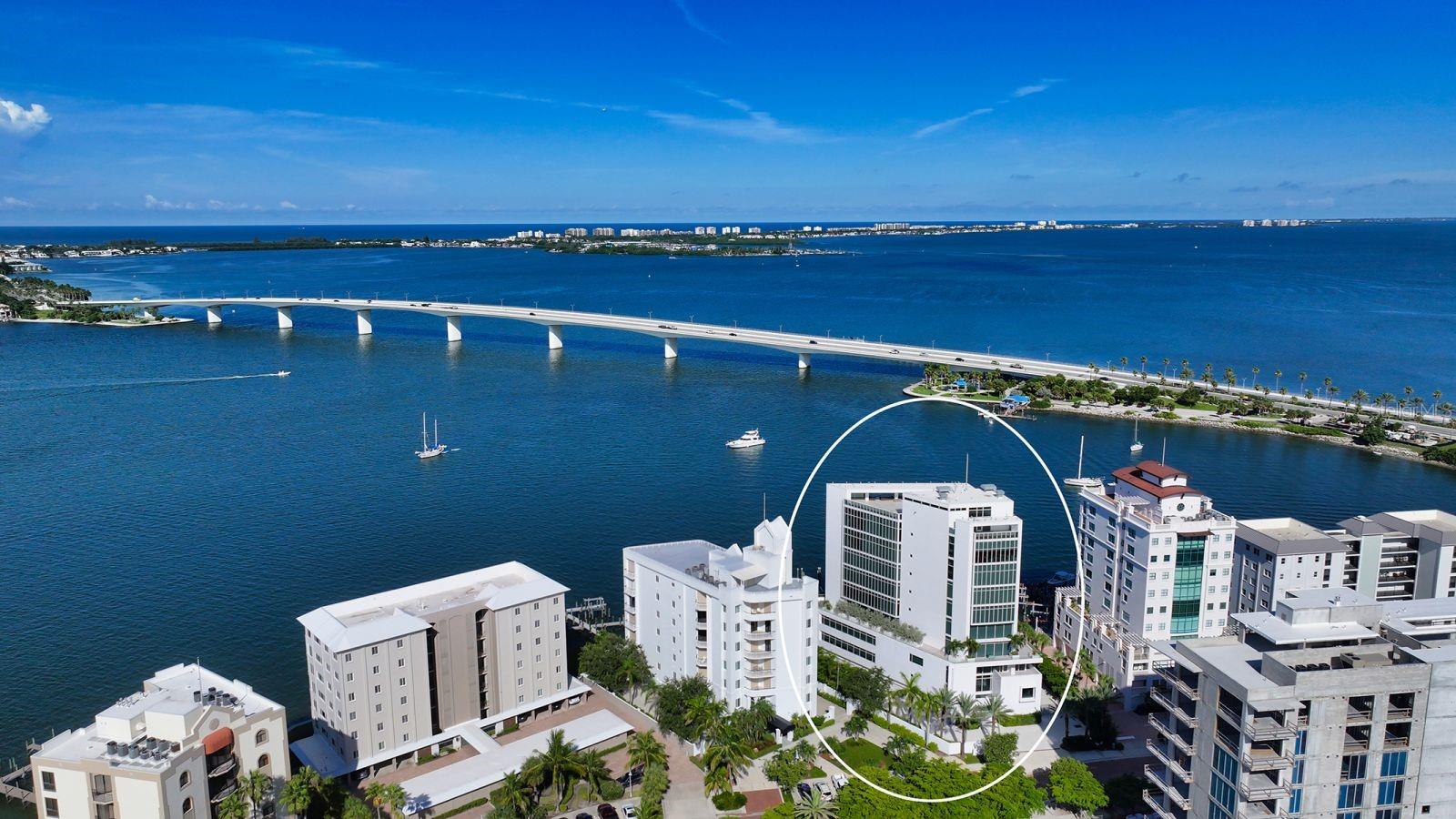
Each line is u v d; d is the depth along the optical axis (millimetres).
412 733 151875
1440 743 105188
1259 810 104312
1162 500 174000
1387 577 180125
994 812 130250
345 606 157250
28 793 142000
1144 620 170000
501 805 134000
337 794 134875
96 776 110375
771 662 156750
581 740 155125
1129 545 174500
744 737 150625
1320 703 102312
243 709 123062
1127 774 144750
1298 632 110625
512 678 163750
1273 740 103000
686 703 155250
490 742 153500
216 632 194625
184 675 132750
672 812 139250
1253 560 182000
